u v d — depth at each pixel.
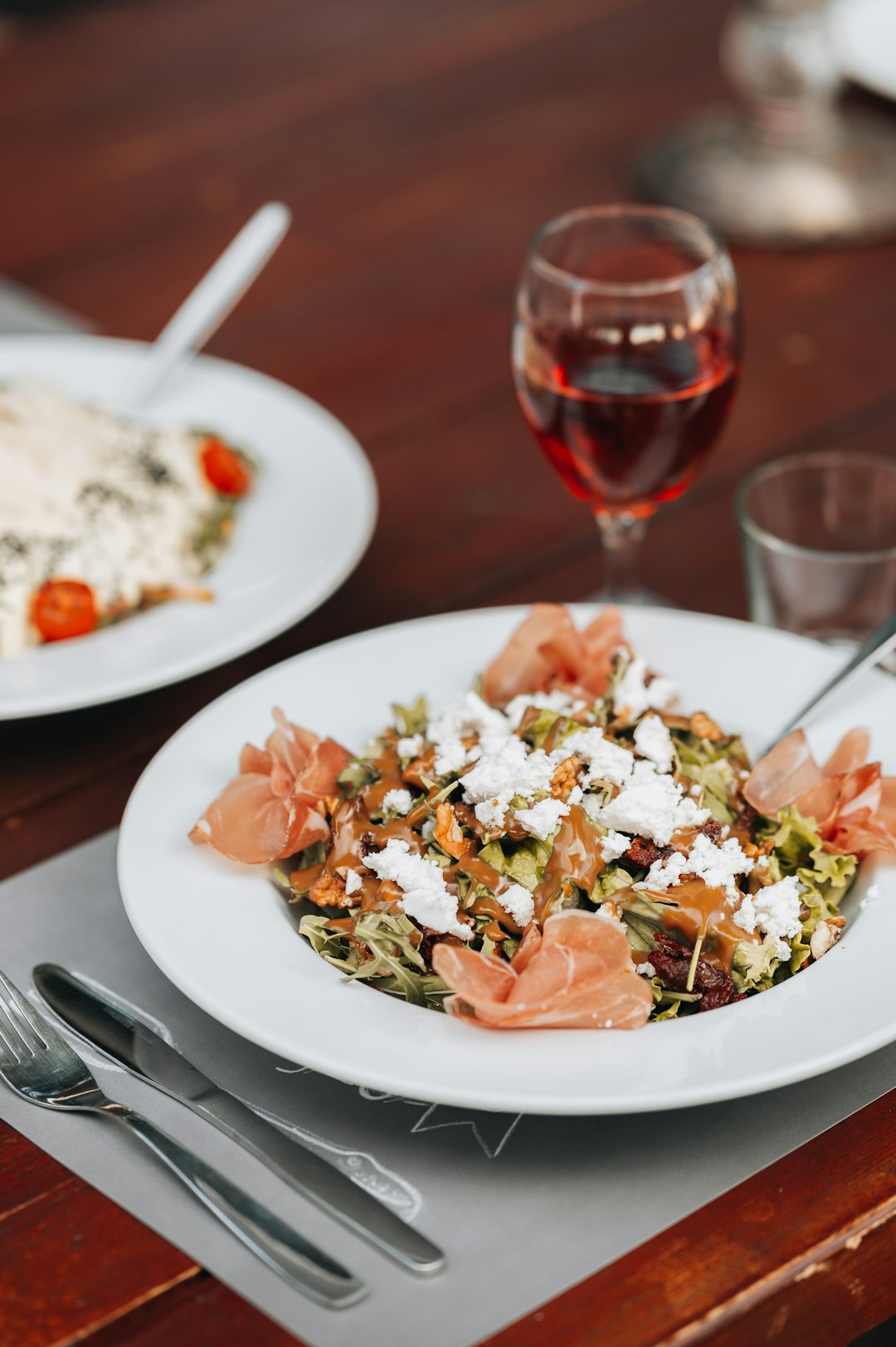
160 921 0.82
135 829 0.85
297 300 1.24
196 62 1.52
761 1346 0.77
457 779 0.84
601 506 0.97
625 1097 0.76
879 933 0.81
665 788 0.83
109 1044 0.82
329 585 0.98
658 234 0.98
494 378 1.17
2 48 1.56
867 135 1.34
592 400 0.93
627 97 1.43
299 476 1.05
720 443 1.12
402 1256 0.76
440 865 0.82
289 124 1.41
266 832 0.84
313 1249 0.77
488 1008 0.78
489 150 1.38
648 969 0.81
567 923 0.79
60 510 0.99
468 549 1.05
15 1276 0.77
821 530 1.00
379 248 1.29
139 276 1.26
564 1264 0.77
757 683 0.91
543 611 0.90
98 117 1.43
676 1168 0.79
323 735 0.90
